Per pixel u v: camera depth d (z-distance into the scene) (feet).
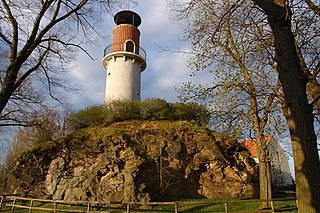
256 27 31.94
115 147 62.23
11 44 26.13
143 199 53.88
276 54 18.89
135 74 102.89
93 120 79.51
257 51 36.47
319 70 25.81
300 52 29.22
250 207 50.08
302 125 17.17
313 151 16.80
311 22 27.63
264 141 42.60
